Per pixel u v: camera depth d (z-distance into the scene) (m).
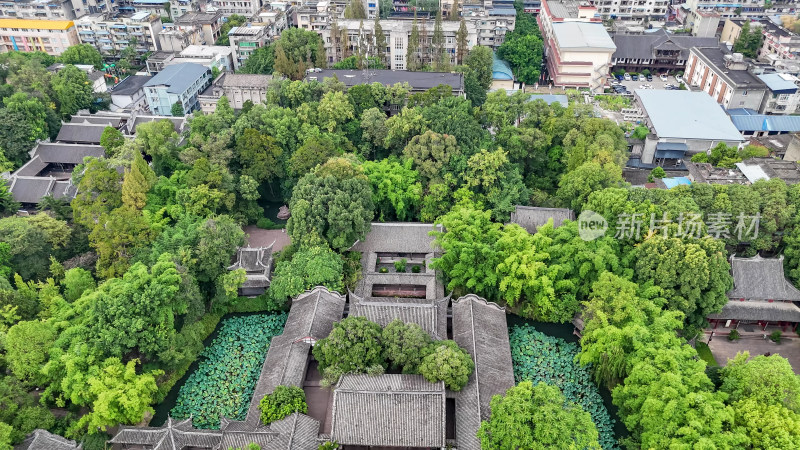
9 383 53.59
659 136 100.25
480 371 57.47
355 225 72.50
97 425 51.81
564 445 46.06
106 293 58.41
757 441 46.75
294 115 94.44
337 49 132.62
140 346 57.28
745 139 106.81
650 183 92.44
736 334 67.19
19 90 102.44
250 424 54.09
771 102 116.25
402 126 88.19
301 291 67.94
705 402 48.75
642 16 175.12
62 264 72.88
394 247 76.56
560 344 67.81
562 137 90.56
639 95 113.00
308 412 57.06
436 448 52.72
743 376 51.28
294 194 75.62
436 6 164.25
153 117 107.12
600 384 61.75
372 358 57.44
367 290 70.44
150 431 52.44
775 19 155.12
